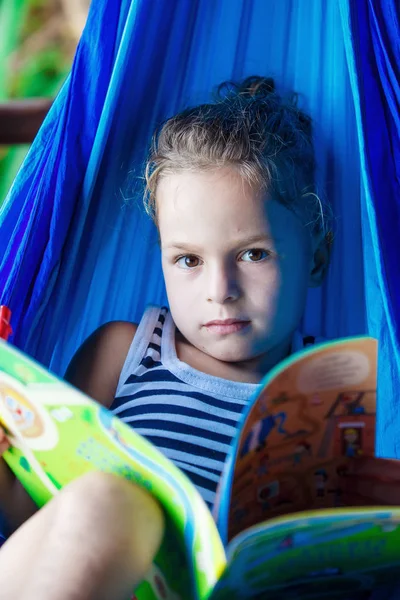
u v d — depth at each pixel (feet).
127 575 2.40
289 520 2.19
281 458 2.83
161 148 3.75
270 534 2.17
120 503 2.50
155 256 4.13
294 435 2.81
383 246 3.45
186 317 3.61
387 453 3.63
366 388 2.77
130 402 3.70
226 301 3.48
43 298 3.63
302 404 2.75
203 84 4.11
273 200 3.55
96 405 2.44
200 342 3.63
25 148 10.07
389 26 3.47
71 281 3.84
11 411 2.77
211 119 3.76
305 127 3.99
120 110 3.72
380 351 3.70
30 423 2.72
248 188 3.50
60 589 2.29
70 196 3.61
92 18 3.56
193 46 3.94
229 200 3.48
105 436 2.51
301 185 3.76
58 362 3.99
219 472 3.44
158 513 2.55
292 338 3.94
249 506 2.82
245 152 3.58
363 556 2.43
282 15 3.96
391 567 2.57
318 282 3.96
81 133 3.61
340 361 2.71
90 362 3.85
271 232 3.51
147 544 2.47
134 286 4.19
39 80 10.59
